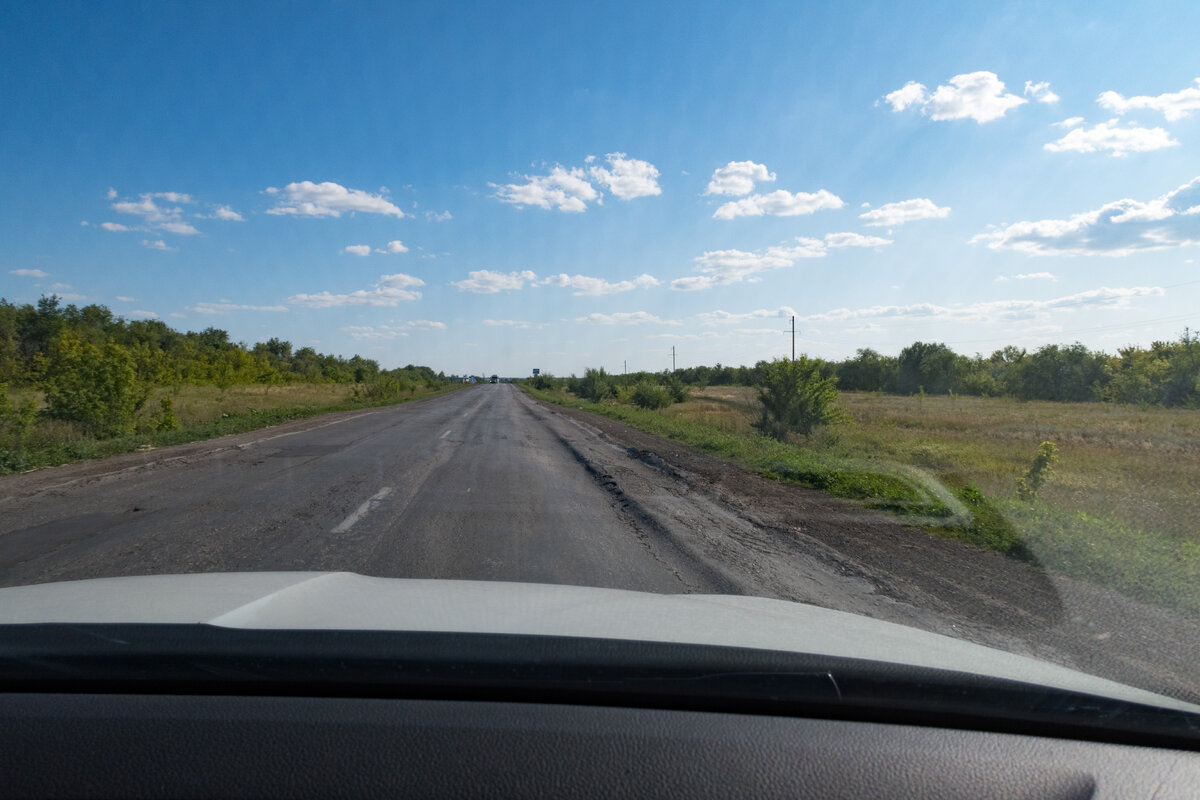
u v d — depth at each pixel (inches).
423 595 112.0
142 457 513.7
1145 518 375.6
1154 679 152.3
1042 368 2474.2
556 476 462.6
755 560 253.4
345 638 85.8
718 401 2038.6
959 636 177.8
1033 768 76.2
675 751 74.2
